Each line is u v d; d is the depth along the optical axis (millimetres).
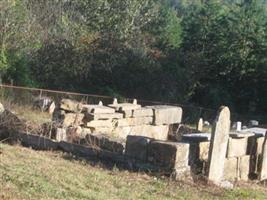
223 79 41375
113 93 34250
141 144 12078
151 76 37219
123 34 37656
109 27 37750
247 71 40781
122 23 38438
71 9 38406
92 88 35219
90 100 29516
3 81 29281
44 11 35312
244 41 41344
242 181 13383
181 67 39750
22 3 32500
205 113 33812
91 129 14945
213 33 42562
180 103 37625
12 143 13336
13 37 30203
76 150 12867
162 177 11633
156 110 17188
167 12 49750
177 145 11766
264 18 46812
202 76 40562
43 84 32969
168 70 38031
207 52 41969
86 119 14867
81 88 34625
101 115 15172
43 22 34812
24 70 30312
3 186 9148
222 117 12141
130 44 38219
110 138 13133
